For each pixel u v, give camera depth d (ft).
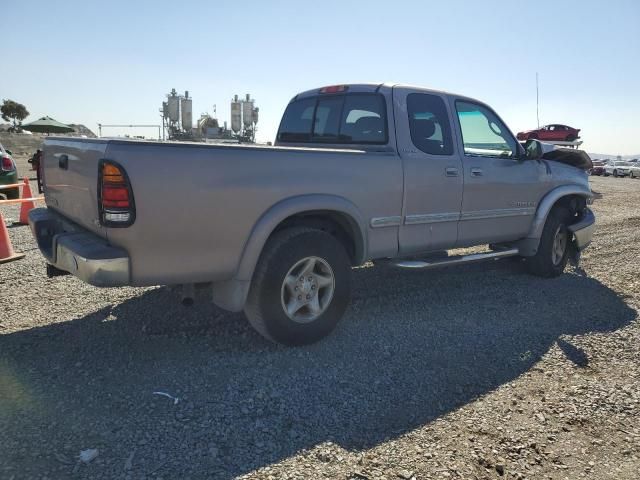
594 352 13.79
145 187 10.58
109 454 8.67
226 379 11.49
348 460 8.82
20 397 10.39
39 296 16.62
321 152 13.24
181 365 12.06
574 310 17.25
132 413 9.94
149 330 14.03
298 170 12.75
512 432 9.90
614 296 18.99
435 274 21.34
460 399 11.08
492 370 12.54
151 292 17.25
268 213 12.24
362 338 14.19
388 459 8.89
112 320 14.70
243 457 8.77
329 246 13.42
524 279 21.07
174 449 8.89
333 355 13.02
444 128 16.79
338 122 16.92
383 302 17.38
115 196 10.39
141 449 8.84
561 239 21.57
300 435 9.49
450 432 9.80
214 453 8.83
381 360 12.84
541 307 17.47
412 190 15.35
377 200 14.49
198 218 11.28
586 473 8.79
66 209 13.14
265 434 9.46
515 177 18.88
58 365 11.85
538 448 9.41
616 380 12.20
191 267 11.51
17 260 21.09
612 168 143.54
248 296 12.70
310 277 13.37
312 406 10.52
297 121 18.52
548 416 10.52
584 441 9.71
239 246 11.98
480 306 17.37
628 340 14.67
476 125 18.07
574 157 22.48
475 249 26.61
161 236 10.94
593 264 24.11
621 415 10.66
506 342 14.30
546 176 20.31
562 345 14.21
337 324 14.83
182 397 10.62
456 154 16.93
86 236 11.73
